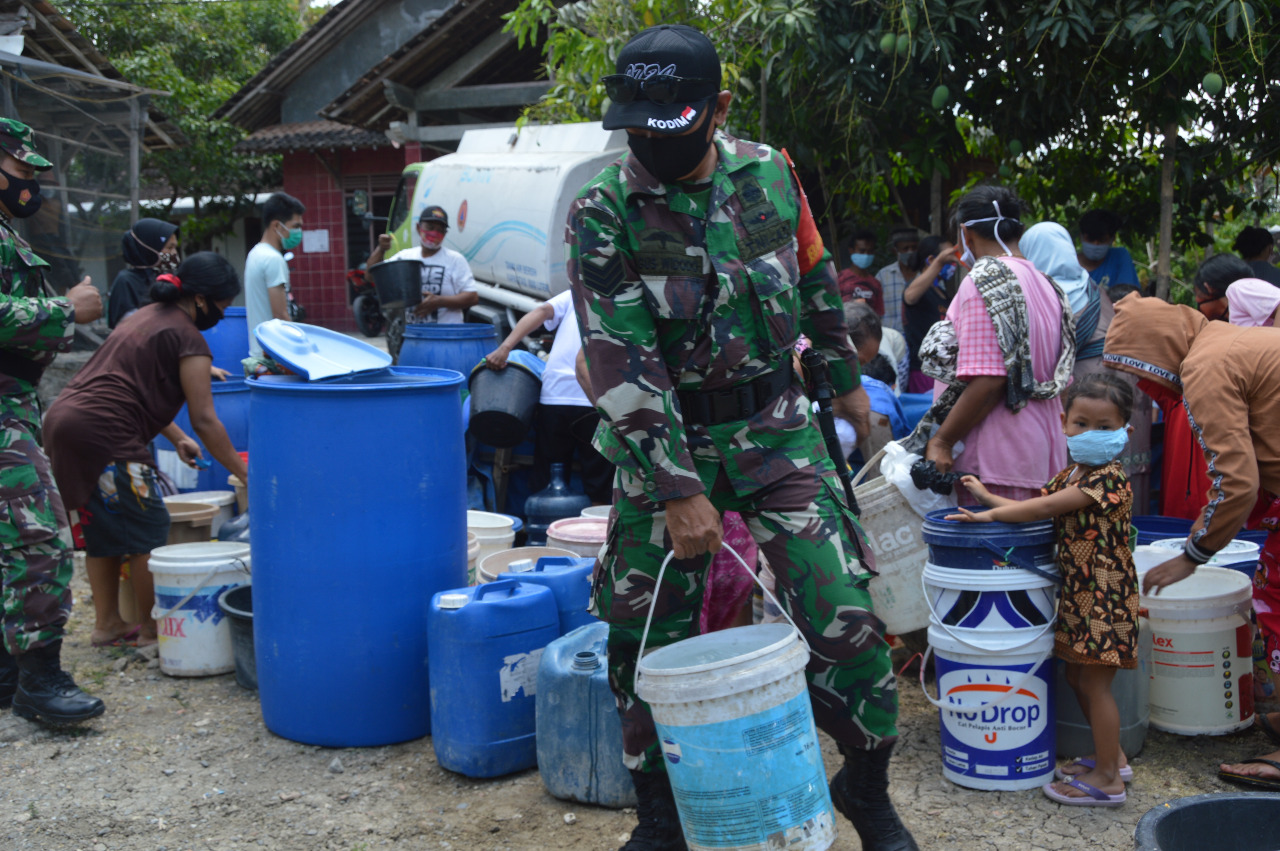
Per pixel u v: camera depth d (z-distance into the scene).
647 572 2.36
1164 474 4.56
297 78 17.59
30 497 3.56
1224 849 2.21
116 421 4.13
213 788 3.21
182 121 17.62
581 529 4.09
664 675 2.04
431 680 3.29
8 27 9.59
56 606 3.62
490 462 5.71
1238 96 6.00
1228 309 3.99
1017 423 3.30
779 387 2.30
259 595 3.54
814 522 2.27
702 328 2.21
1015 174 7.29
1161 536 4.04
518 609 3.22
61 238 10.29
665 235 2.16
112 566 4.50
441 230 6.94
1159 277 6.21
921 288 6.11
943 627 3.02
